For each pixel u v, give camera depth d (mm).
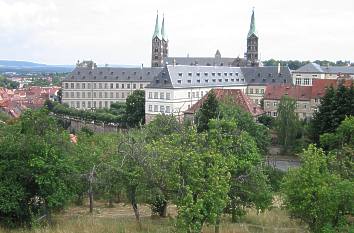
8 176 48406
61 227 47219
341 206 39781
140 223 48062
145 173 43500
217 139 47938
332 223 40188
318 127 104250
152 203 51438
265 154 107750
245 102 142500
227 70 196250
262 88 198750
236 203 49312
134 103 171125
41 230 45906
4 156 49250
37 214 49812
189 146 44438
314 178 41375
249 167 47969
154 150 44938
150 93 167375
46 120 52906
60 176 49594
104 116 176625
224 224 51781
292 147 115625
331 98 103625
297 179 42219
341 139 84000
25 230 46844
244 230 49094
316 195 40719
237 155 49219
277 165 102562
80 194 62500
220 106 103250
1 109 182125
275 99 165250
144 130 73625
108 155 57000
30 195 49812
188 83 172250
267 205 49656
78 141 73875
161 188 43625
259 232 49219
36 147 48938
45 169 48094
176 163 40344
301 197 41562
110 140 71000
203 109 106500
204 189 39531
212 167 40094
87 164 55625
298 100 160500
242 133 52375
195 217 38188
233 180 46688
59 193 48562
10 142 49375
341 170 50500
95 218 52688
